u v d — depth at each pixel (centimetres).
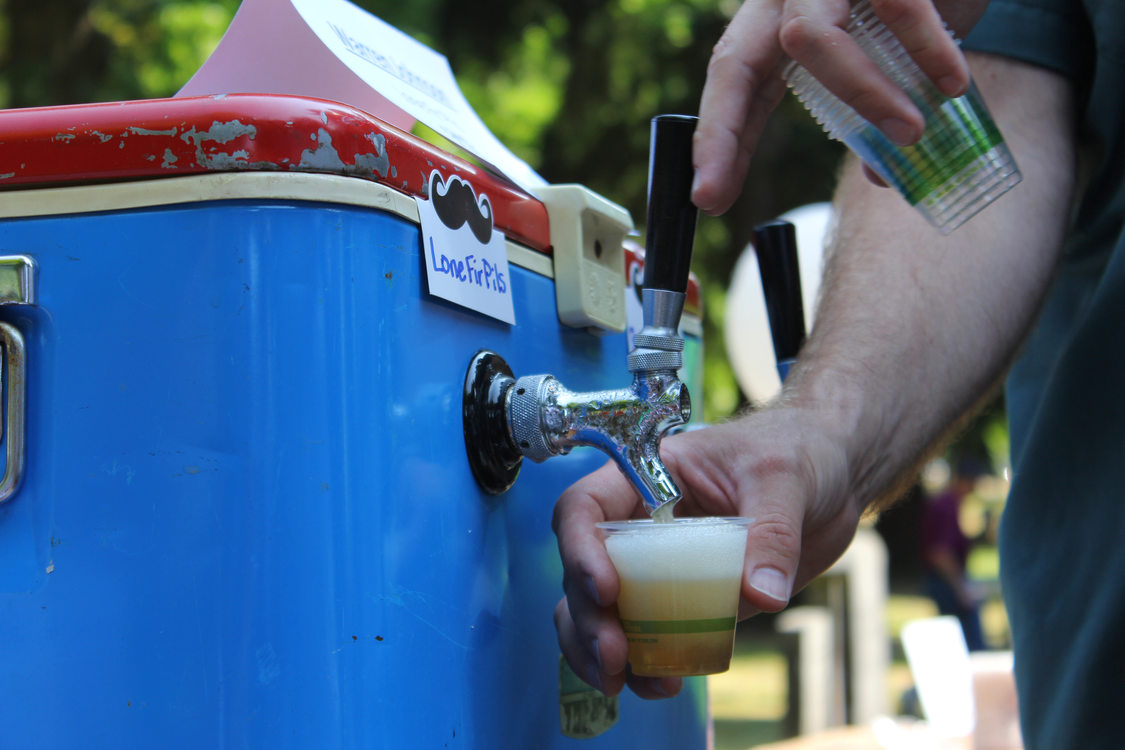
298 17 90
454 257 82
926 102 81
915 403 108
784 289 120
